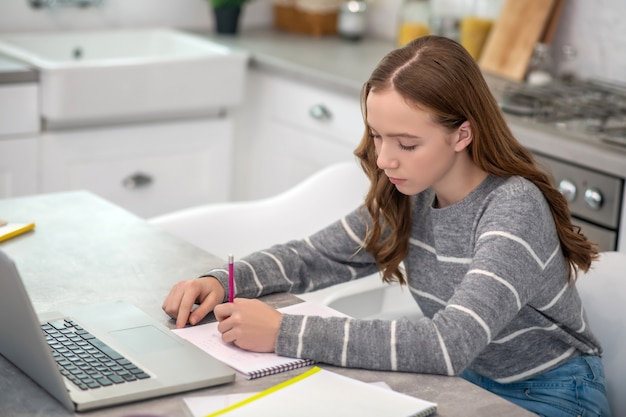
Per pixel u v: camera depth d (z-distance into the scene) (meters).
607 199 2.53
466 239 1.66
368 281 2.24
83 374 1.35
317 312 1.62
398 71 1.53
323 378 1.37
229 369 1.38
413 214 1.76
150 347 1.45
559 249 1.64
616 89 3.22
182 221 2.28
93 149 3.46
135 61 3.39
